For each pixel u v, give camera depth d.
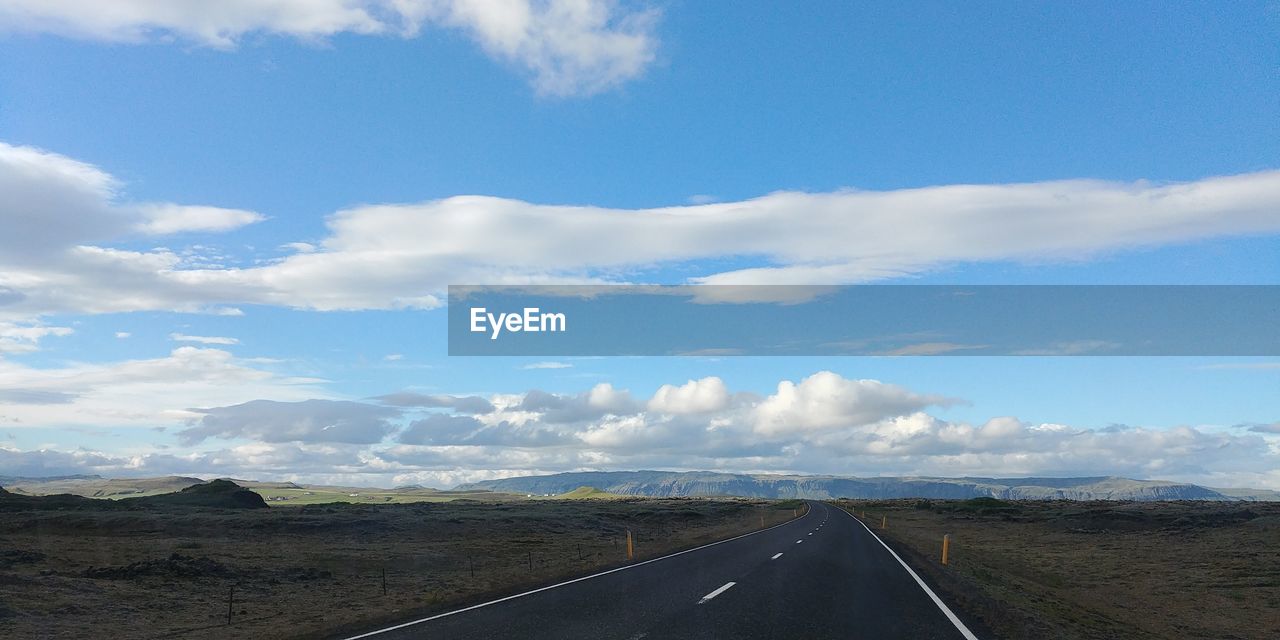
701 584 20.25
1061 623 15.39
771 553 31.80
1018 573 29.75
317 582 25.09
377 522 52.06
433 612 15.63
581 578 22.00
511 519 61.72
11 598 18.62
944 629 13.85
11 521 47.41
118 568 24.98
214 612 18.64
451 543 42.88
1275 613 21.61
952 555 34.84
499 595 18.25
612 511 89.25
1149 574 31.06
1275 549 38.84
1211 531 52.03
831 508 124.75
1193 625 19.00
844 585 20.56
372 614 16.41
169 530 46.62
